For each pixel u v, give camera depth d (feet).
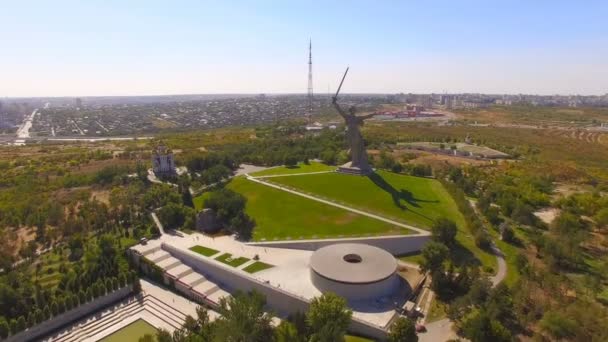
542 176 631.15
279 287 299.79
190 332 253.03
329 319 233.35
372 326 254.88
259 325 239.50
